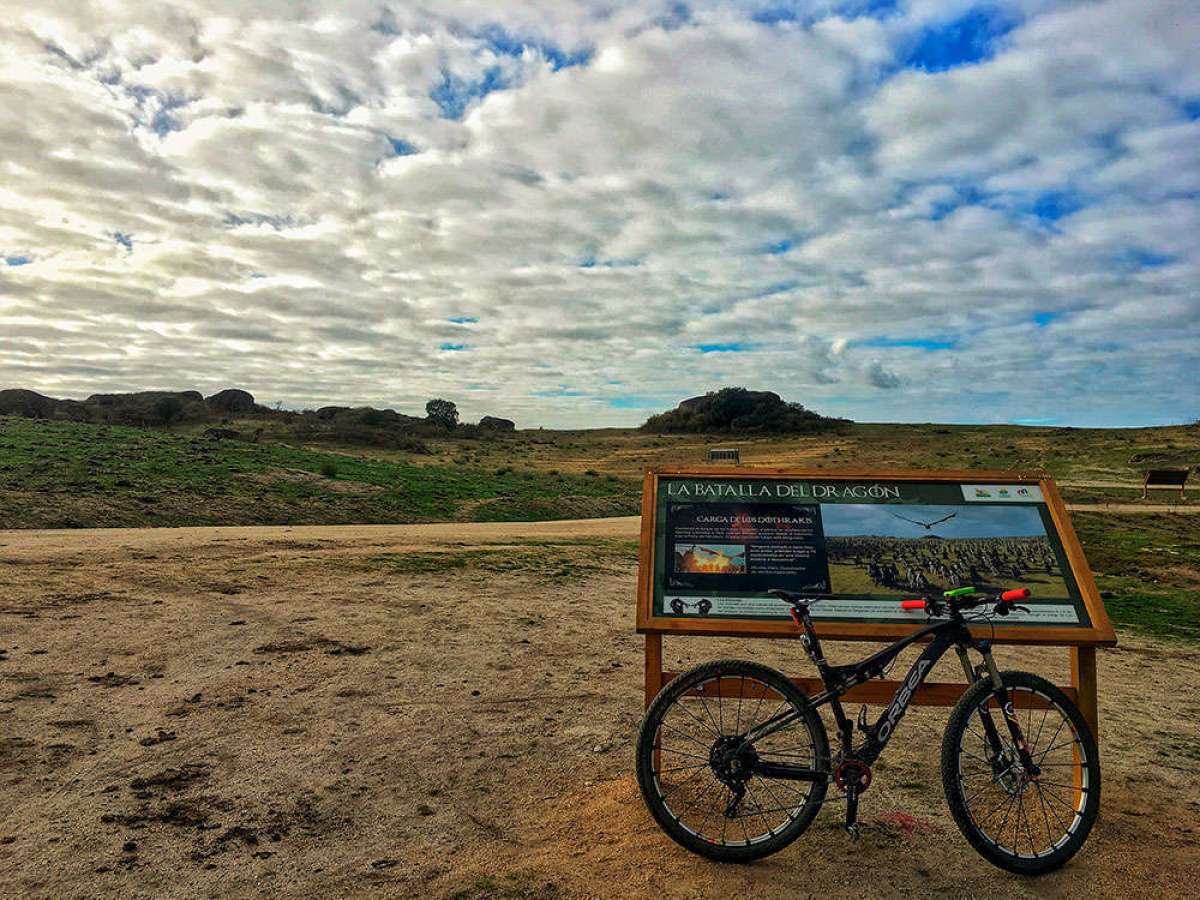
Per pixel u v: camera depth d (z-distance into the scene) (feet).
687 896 10.01
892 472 14.57
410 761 14.43
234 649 21.59
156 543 42.06
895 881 10.58
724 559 13.38
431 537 54.80
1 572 29.78
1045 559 13.38
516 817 12.23
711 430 385.70
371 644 22.90
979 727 16.96
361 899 9.70
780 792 13.00
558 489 136.05
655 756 11.44
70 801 12.19
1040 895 10.37
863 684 12.74
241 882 10.04
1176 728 18.22
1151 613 35.14
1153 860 11.40
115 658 20.08
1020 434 297.53
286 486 92.58
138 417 215.72
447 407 307.99
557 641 24.67
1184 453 199.41
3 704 16.28
